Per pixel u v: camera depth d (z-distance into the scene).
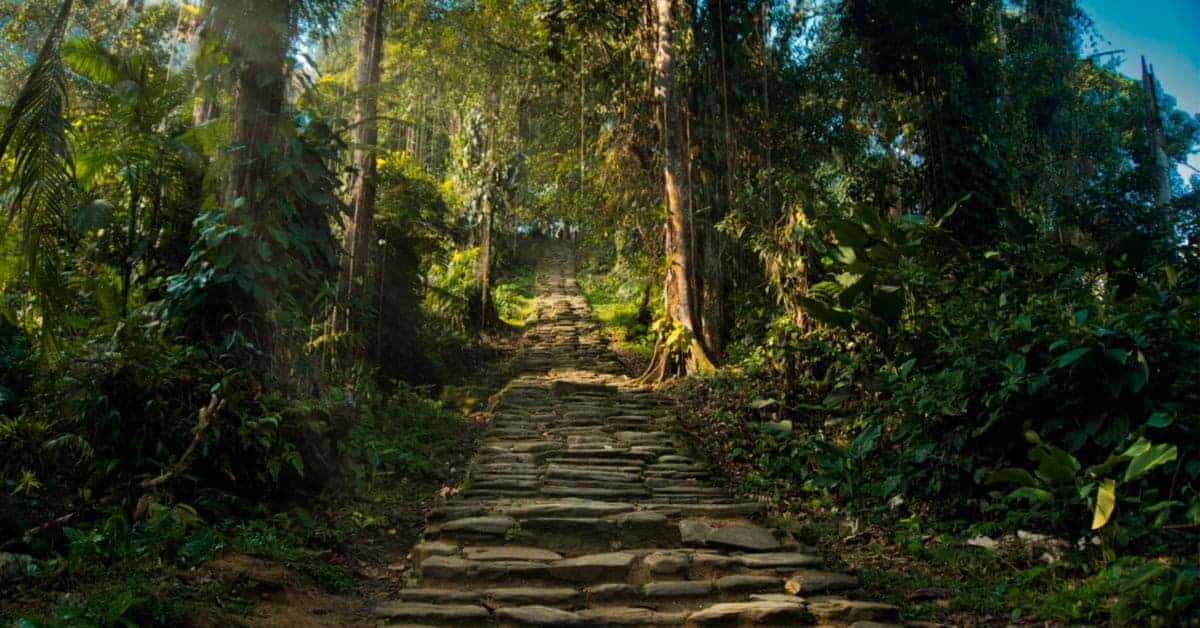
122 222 5.77
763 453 7.59
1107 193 10.88
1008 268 7.54
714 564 4.82
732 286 12.37
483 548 5.02
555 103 15.33
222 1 5.45
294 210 5.74
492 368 13.69
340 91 9.71
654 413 9.41
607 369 13.24
